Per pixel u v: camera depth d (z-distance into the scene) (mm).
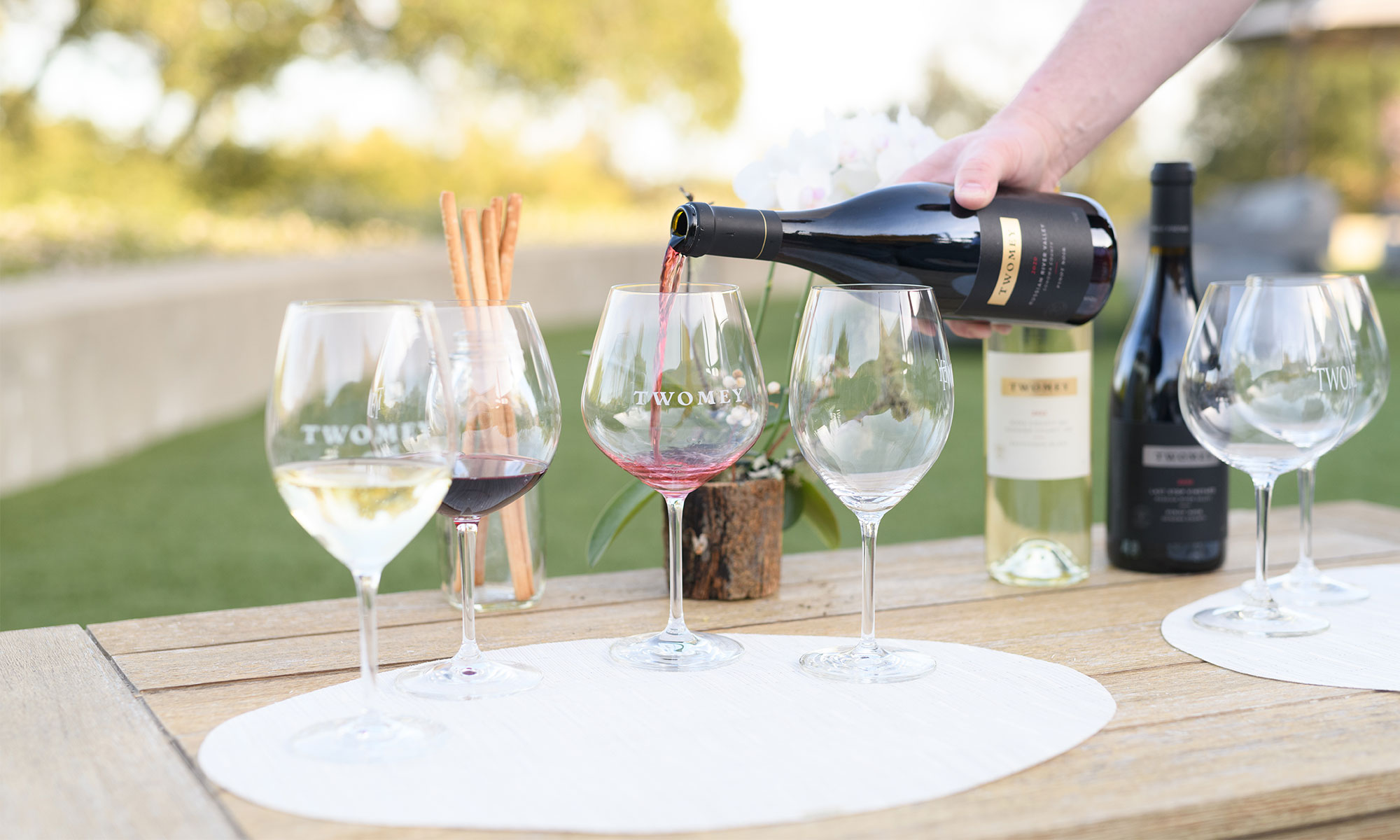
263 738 903
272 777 823
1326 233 10156
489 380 1029
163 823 761
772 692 993
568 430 6598
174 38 12648
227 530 4523
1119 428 1452
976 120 18016
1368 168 21531
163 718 965
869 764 833
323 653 1155
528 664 1091
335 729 912
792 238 1353
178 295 6418
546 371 1072
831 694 985
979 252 1318
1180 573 1431
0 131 11883
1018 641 1154
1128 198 19281
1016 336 1414
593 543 1466
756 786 797
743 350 1060
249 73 13375
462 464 1021
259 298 7305
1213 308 1158
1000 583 1401
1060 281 1342
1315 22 10273
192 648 1177
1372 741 876
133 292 6316
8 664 1121
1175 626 1188
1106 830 748
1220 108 19547
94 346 5664
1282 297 1121
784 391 1432
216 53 12883
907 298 984
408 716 939
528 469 1042
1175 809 766
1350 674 1029
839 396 984
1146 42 1497
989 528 1442
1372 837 821
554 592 1414
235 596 3602
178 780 831
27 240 8094
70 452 5488
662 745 874
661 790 793
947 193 1363
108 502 4945
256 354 7316
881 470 999
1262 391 1121
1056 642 1150
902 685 1011
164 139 13203
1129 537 1442
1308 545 1341
